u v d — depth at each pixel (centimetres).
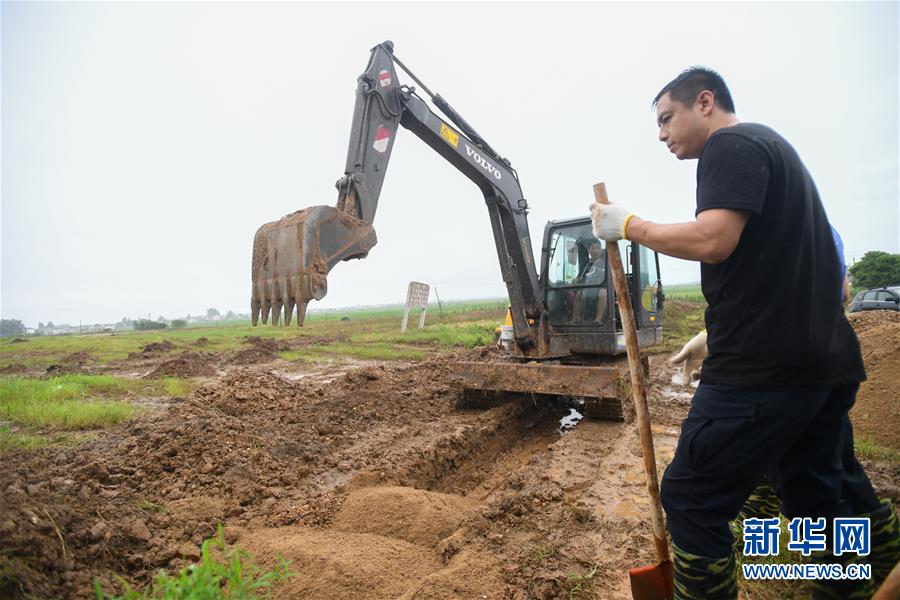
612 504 390
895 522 230
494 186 729
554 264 793
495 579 299
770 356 190
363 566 306
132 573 310
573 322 769
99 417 672
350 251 514
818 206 204
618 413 635
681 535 208
